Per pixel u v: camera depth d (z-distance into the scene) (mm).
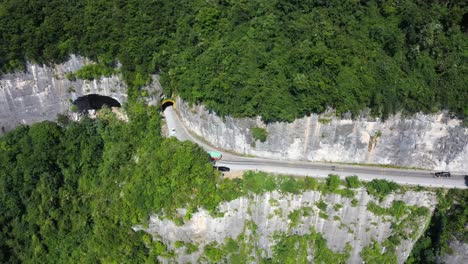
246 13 76625
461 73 69188
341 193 68500
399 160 73312
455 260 67375
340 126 70812
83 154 82062
